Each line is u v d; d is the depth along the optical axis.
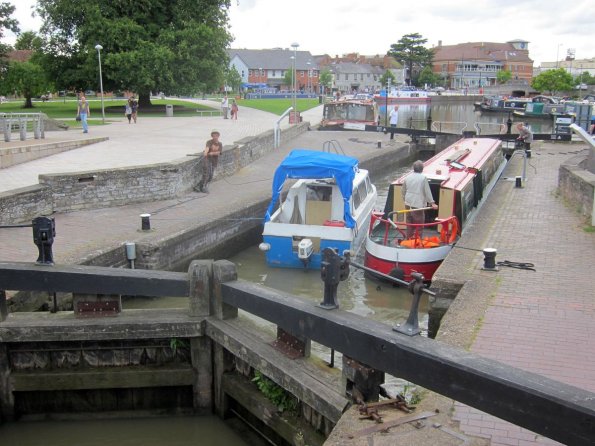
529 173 22.05
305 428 6.74
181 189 17.16
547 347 7.07
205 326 7.86
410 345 5.13
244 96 88.44
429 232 14.51
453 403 5.70
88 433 8.01
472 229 13.27
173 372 7.98
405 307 12.09
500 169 21.94
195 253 13.70
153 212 15.13
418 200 13.10
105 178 15.30
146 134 29.36
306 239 13.96
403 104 79.94
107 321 7.81
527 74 152.00
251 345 7.21
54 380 7.89
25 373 7.92
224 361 7.90
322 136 34.41
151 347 8.06
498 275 9.88
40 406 8.10
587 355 6.85
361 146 31.12
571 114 44.94
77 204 14.88
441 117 67.88
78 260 10.57
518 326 7.70
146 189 16.17
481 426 5.40
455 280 9.66
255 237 16.84
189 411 8.19
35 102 64.00
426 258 12.66
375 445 4.82
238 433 7.82
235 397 7.73
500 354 6.87
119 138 27.36
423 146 35.38
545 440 5.20
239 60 117.19
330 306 6.29
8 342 7.79
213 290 7.84
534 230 13.11
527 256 11.02
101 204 15.34
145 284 7.79
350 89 135.00
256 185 19.22
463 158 18.41
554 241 12.09
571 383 6.19
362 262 14.91
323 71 120.38
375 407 5.42
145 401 8.15
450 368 4.77
